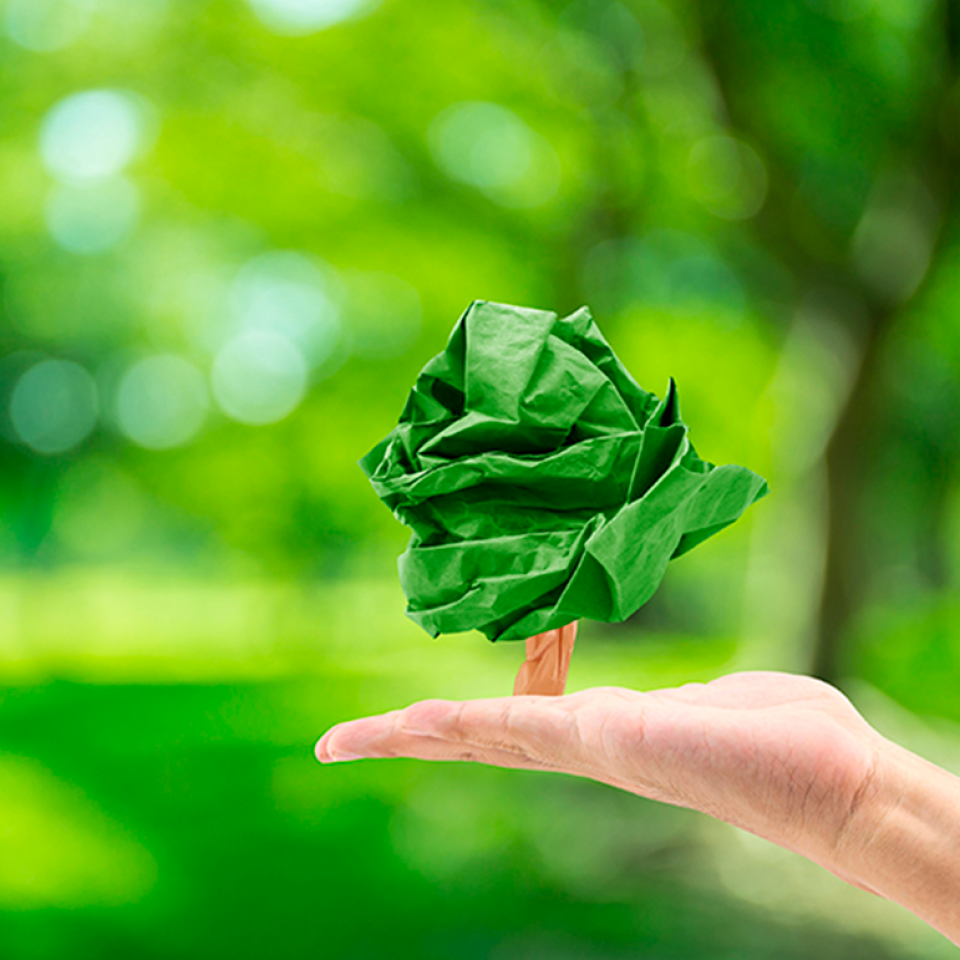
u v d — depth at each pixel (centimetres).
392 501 193
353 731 162
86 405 2078
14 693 1304
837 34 714
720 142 792
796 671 805
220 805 721
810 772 147
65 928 489
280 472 1398
